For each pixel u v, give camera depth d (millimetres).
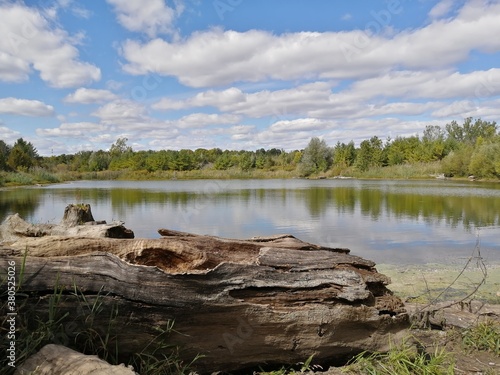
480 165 46562
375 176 58469
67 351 2736
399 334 3889
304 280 3619
